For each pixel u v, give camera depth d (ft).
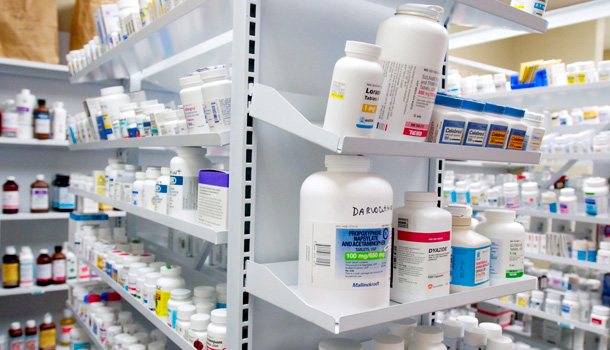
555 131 10.84
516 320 11.19
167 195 4.66
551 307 9.41
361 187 2.72
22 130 9.29
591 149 9.34
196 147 4.53
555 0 17.43
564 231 10.83
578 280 9.92
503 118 3.48
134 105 5.92
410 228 3.03
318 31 3.95
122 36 5.83
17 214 9.16
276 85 3.70
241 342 3.43
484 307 10.37
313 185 2.80
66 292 10.75
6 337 9.23
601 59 19.62
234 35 3.48
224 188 3.57
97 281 8.32
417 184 4.67
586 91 8.37
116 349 5.73
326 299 2.70
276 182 3.70
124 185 5.83
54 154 10.52
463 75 11.55
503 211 3.69
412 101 2.89
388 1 4.00
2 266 9.57
